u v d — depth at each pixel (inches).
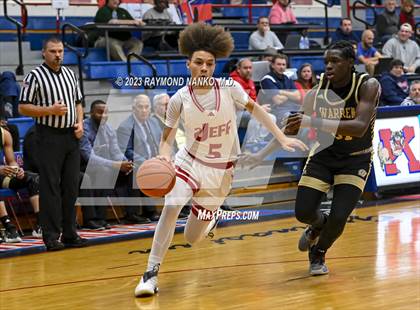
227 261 286.7
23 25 551.8
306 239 259.9
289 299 220.8
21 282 267.9
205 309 212.8
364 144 245.9
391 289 228.4
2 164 389.7
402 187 456.8
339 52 239.0
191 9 615.2
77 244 340.8
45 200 337.7
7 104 460.8
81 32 493.7
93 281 263.0
